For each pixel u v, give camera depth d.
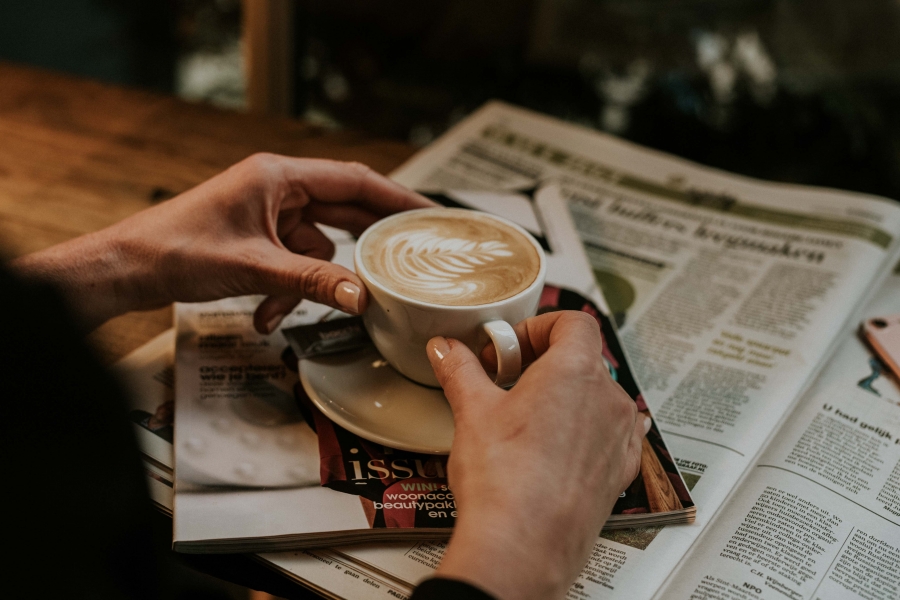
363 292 0.48
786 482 0.48
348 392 0.51
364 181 0.60
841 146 1.32
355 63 1.53
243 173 0.55
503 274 0.50
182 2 1.55
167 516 0.45
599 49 1.49
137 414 0.51
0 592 0.24
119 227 0.54
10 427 0.23
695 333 0.62
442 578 0.34
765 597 0.41
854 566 0.43
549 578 0.35
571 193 0.80
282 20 0.95
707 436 0.52
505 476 0.37
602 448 0.40
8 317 0.22
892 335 0.60
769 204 0.78
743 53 1.44
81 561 0.26
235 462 0.46
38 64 1.40
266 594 0.42
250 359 0.55
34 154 0.79
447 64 1.54
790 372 0.57
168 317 0.61
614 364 0.55
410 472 0.47
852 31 1.41
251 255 0.52
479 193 0.76
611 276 0.69
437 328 0.46
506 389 0.49
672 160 0.86
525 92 1.48
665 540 0.44
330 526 0.43
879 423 0.54
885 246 0.71
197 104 0.91
